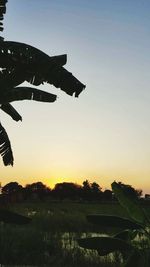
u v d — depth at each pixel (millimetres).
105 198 45312
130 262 5723
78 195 56062
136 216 6078
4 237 14359
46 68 6824
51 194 56188
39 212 22953
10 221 6527
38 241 14328
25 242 14133
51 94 7734
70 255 13219
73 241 15531
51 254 13734
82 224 18922
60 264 12719
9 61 6840
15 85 6984
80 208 27500
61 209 27156
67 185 57812
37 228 17688
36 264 12875
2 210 6547
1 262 13047
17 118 8852
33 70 6875
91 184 54719
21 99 7578
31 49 6832
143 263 5691
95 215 6148
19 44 6844
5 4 6961
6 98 7426
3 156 8602
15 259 13164
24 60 6809
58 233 17078
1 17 7000
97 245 6027
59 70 6871
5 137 8508
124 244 5980
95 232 18312
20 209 21375
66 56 6926
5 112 8812
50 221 19375
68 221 19531
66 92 6992
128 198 6180
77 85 6918
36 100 7719
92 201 47594
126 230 6152
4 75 6906
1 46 6793
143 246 5941
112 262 12430
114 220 6152
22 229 16547
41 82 6996
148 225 6098
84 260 12750
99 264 12430
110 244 6020
